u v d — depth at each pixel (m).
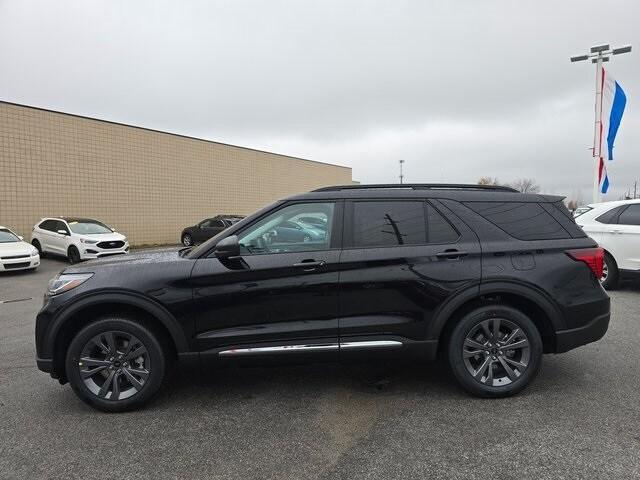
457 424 3.28
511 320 3.67
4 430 3.31
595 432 3.12
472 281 3.62
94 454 2.97
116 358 3.58
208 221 20.55
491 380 3.70
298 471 2.74
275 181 30.09
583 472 2.65
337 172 37.25
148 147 21.69
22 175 17.00
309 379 4.23
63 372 3.70
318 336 3.60
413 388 3.98
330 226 3.74
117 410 3.58
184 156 23.55
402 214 3.78
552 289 3.68
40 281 11.29
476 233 3.75
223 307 3.56
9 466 2.83
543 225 3.88
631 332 5.57
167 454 2.96
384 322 3.62
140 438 3.17
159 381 3.58
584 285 3.79
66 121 18.33
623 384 3.98
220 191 25.77
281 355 3.57
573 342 3.75
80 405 3.75
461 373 3.69
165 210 22.61
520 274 3.66
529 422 3.29
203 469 2.78
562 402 3.62
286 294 3.58
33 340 5.81
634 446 2.93
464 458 2.83
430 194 3.85
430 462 2.80
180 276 3.55
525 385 3.71
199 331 3.56
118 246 14.85
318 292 3.59
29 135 17.19
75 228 15.00
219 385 4.12
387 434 3.16
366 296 3.61
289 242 3.71
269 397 3.83
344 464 2.80
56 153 18.00
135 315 3.63
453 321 3.74
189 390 4.01
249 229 3.74
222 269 3.57
